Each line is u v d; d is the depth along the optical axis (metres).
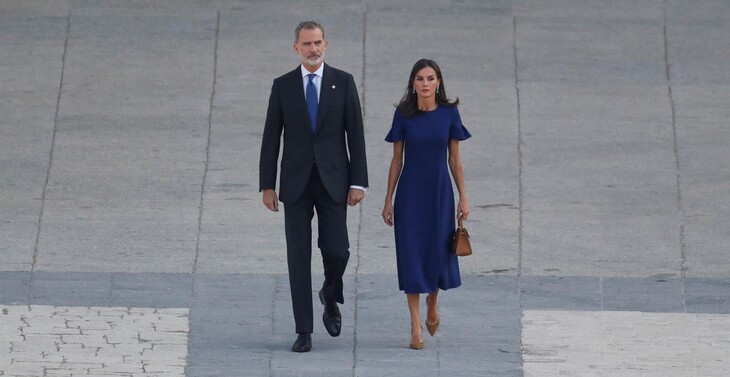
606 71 52.38
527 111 50.19
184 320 38.50
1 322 37.81
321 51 34.78
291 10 55.44
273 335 37.59
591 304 40.03
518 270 42.34
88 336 36.97
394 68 51.97
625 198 46.12
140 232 44.03
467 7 55.81
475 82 51.44
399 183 35.72
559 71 52.28
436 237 35.47
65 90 50.81
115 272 41.72
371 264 42.50
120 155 47.81
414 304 36.19
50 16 54.69
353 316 39.09
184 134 48.84
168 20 54.69
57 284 40.78
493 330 37.94
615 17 55.41
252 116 49.84
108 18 54.72
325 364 35.31
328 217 35.25
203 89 51.03
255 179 46.88
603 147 48.62
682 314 39.25
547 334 37.59
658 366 35.09
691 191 46.50
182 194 45.97
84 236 43.72
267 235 44.12
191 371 34.69
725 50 53.66
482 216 45.12
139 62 52.34
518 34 54.19
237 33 53.97
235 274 41.88
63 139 48.50
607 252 43.41
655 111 50.41
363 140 35.16
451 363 35.44
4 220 44.38
